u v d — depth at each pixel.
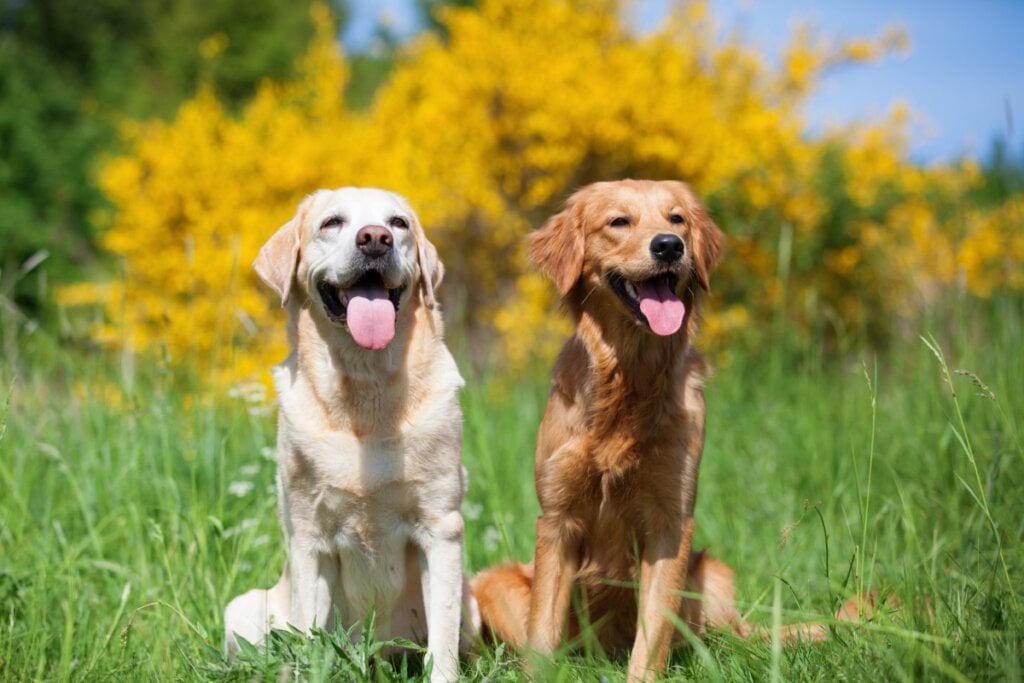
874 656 3.15
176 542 4.64
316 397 3.90
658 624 4.00
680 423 4.12
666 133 11.83
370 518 3.88
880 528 5.05
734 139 11.81
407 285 4.00
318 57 14.41
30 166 19.64
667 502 4.13
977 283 9.98
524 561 5.25
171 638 4.13
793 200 10.53
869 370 8.20
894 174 11.53
